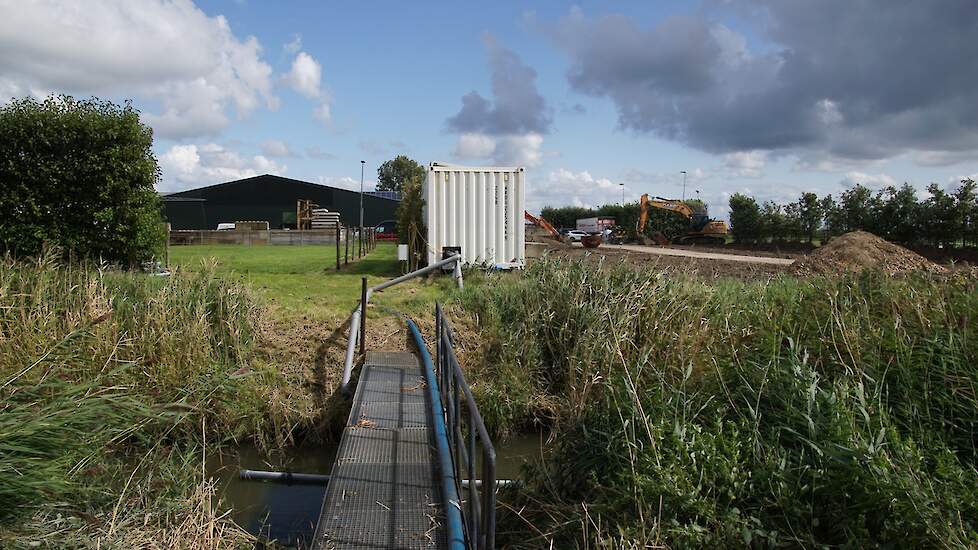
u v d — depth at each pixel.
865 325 5.87
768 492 3.91
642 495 3.97
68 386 4.90
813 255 15.47
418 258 13.83
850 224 30.34
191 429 6.95
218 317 8.14
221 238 31.83
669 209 39.19
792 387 4.65
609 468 4.52
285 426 7.31
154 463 5.36
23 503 3.66
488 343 8.59
